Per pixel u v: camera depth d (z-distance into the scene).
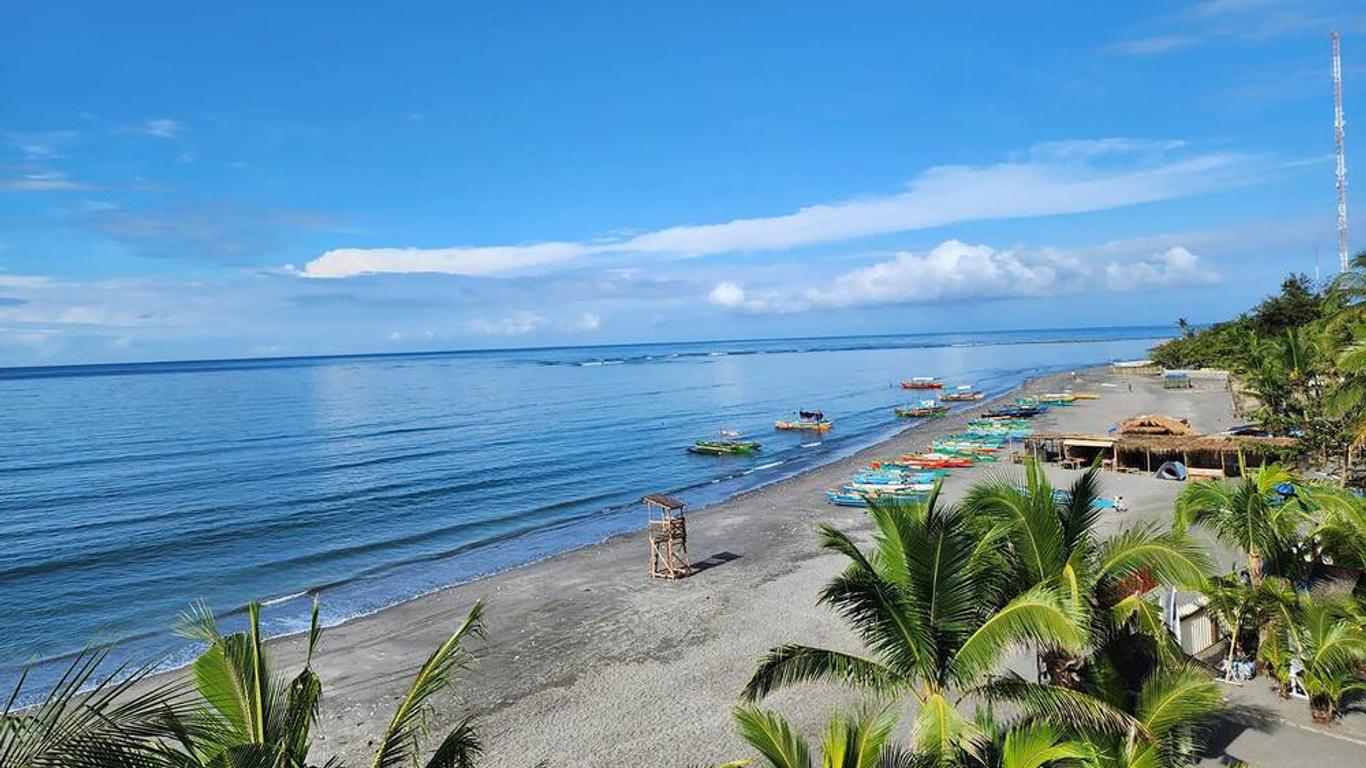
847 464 57.38
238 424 88.56
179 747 11.70
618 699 19.88
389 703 20.42
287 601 30.42
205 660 9.16
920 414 87.25
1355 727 15.23
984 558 12.08
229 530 41.38
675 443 72.75
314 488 52.38
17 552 37.28
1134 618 13.97
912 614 11.55
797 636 23.36
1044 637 10.31
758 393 122.75
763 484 53.12
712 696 19.73
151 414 100.44
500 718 19.19
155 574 34.06
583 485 53.88
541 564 33.69
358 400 119.81
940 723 10.62
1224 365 76.25
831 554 32.19
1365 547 16.67
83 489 52.06
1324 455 35.72
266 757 7.75
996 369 161.75
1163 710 12.05
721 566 31.39
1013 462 47.06
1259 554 16.53
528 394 126.81
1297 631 15.84
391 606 29.06
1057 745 10.63
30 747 6.44
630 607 26.88
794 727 17.80
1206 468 43.09
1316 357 38.12
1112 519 33.91
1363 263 23.89
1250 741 14.91
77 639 26.98
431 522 43.41
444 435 78.44
